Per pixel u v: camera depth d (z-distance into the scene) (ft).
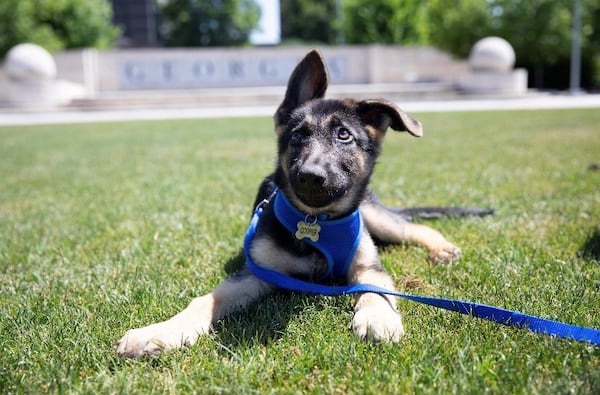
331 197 2.60
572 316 2.31
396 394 1.78
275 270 2.78
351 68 25.27
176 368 1.97
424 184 5.45
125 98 21.20
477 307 2.29
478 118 13.65
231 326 2.31
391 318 2.24
